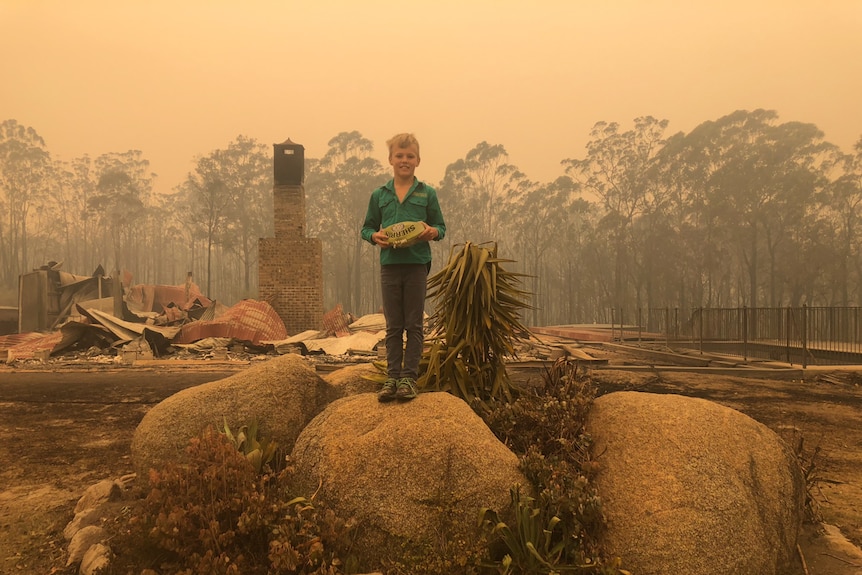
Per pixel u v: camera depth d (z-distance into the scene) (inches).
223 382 162.2
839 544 140.6
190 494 116.3
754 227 1915.6
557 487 114.5
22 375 497.0
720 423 131.3
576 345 922.1
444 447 118.7
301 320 842.8
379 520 112.5
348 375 174.7
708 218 1996.8
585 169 2578.7
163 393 396.8
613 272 2373.3
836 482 200.7
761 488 122.3
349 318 992.9
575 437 136.9
